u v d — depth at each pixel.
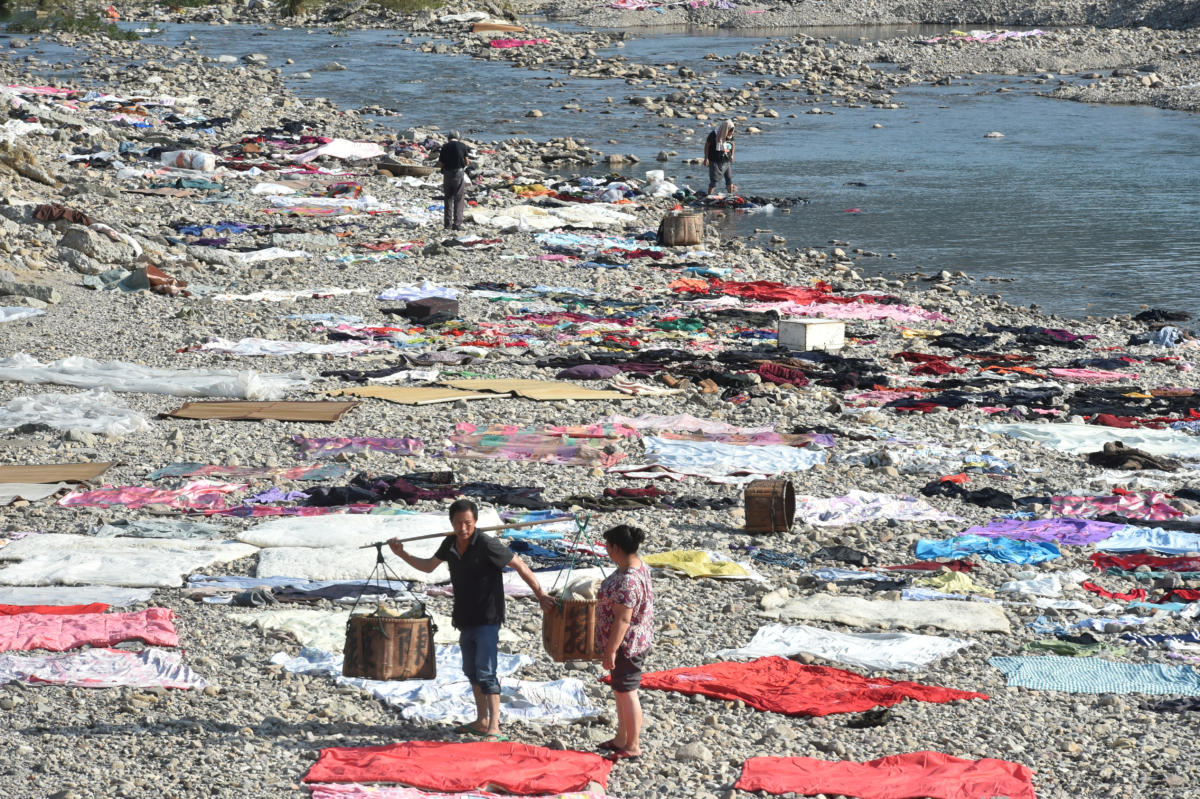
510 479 18.72
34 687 11.82
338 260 34.53
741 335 28.48
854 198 46.62
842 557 15.99
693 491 18.42
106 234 32.78
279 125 58.44
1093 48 90.06
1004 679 12.72
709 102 69.94
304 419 21.11
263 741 10.77
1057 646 13.45
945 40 94.25
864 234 40.97
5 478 17.97
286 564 14.95
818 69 82.38
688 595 14.72
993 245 39.34
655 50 95.06
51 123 51.66
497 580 10.81
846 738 11.23
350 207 41.62
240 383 22.72
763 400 23.19
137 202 40.16
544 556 15.44
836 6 118.94
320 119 61.06
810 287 33.56
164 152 47.28
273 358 25.52
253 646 12.97
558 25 117.75
